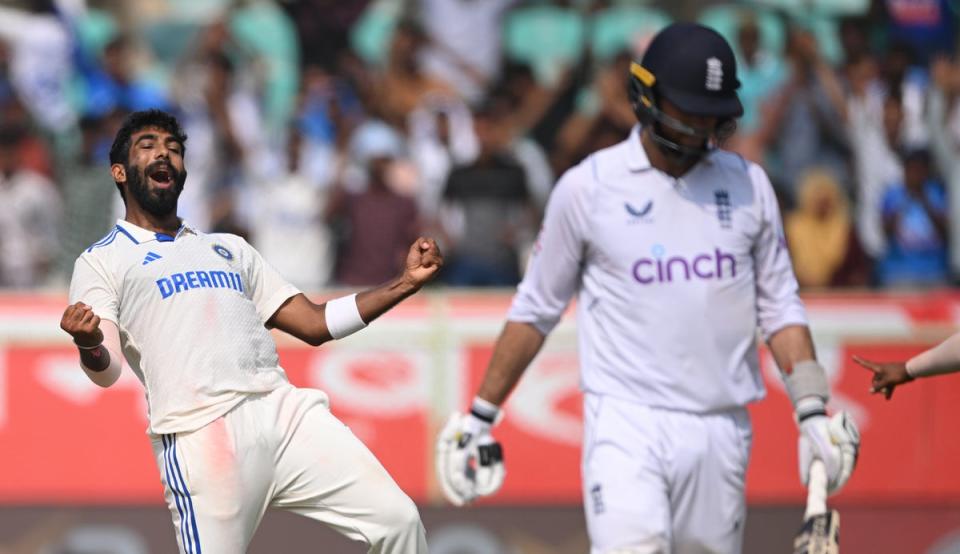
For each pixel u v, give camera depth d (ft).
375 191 96.78
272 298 44.11
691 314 44.04
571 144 99.55
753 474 71.00
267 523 70.64
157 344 41.24
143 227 42.83
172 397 41.01
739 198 44.75
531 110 100.42
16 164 97.19
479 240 95.09
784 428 71.10
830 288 98.22
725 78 43.32
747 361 44.93
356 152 98.43
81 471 71.67
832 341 72.33
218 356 41.34
